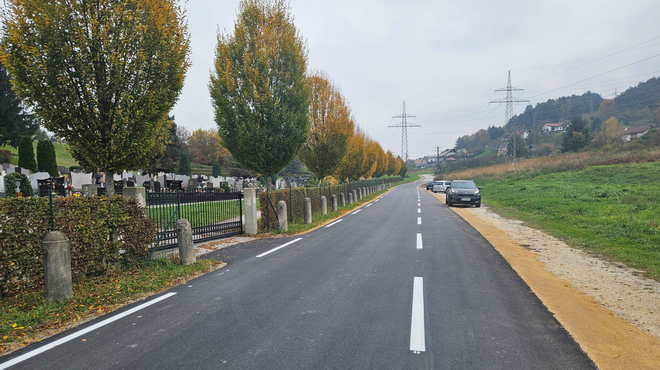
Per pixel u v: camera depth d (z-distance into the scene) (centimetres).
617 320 402
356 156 2969
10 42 554
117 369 307
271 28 1305
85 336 380
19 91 575
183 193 973
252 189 1156
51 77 575
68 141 622
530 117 13838
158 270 662
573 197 1755
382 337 362
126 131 637
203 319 422
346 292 515
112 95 639
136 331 391
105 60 611
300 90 1344
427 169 15700
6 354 341
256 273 640
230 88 1228
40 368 312
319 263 707
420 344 345
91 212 590
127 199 664
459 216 1552
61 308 462
